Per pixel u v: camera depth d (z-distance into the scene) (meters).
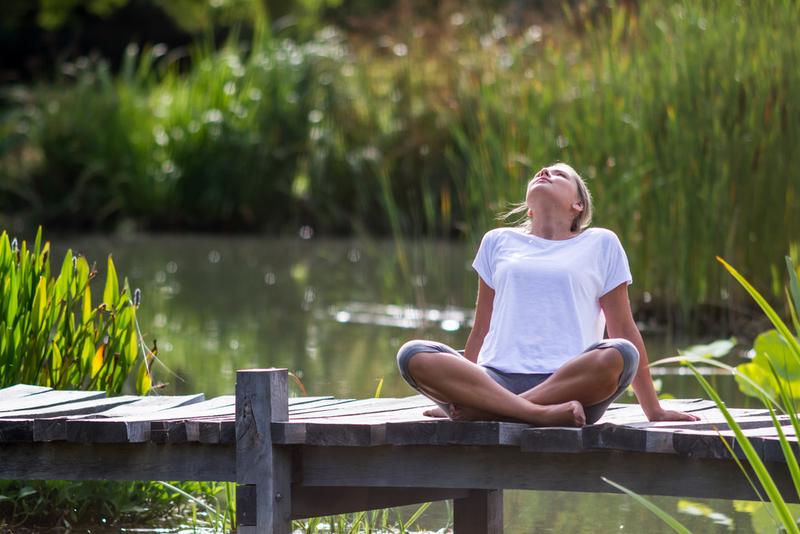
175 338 15.98
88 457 7.24
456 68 29.69
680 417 7.15
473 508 7.78
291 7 50.81
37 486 8.51
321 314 18.31
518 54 18.75
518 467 6.66
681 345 14.94
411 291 20.03
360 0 48.69
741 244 15.38
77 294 9.27
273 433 6.70
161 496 8.74
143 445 7.14
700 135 15.38
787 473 6.24
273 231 32.53
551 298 7.11
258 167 32.41
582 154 16.41
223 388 12.50
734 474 6.30
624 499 9.08
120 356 9.29
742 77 15.16
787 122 14.87
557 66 17.61
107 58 54.72
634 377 7.14
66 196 33.47
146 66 35.75
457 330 16.73
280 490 6.79
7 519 8.37
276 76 33.06
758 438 6.18
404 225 30.59
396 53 31.31
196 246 28.86
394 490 7.59
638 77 16.05
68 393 8.35
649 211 16.06
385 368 13.88
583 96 16.59
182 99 33.47
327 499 7.20
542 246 7.32
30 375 8.98
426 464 6.78
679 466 6.40
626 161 16.09
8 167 33.62
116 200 33.06
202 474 7.04
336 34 35.69
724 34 15.48
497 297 7.28
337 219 31.75
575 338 7.05
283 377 6.82
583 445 6.36
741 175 15.16
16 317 8.97
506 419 6.71
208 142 32.84
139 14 54.78
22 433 7.11
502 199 16.97
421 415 7.39
